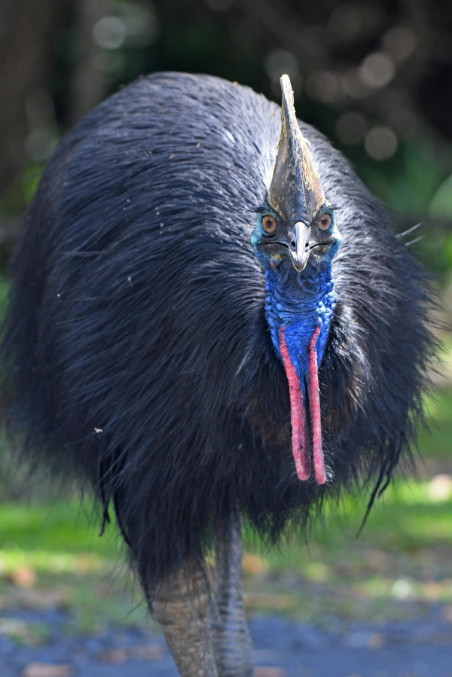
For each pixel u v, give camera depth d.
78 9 36.50
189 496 9.78
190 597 10.22
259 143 10.39
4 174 38.25
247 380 8.85
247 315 9.05
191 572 10.19
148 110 11.00
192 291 9.37
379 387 9.63
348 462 9.80
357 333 9.05
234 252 9.40
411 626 15.49
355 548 19.11
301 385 8.77
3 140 38.00
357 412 9.19
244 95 11.23
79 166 11.04
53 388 11.13
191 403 9.37
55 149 12.38
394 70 47.25
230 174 9.96
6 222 26.69
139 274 9.78
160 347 9.53
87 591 16.56
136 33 46.75
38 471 14.54
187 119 10.63
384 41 47.50
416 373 10.41
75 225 10.66
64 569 17.67
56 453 11.65
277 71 47.88
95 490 10.59
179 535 9.98
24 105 38.16
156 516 9.88
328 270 8.66
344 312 8.86
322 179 10.19
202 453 9.47
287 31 45.47
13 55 36.94
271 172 10.09
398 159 48.59
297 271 8.52
